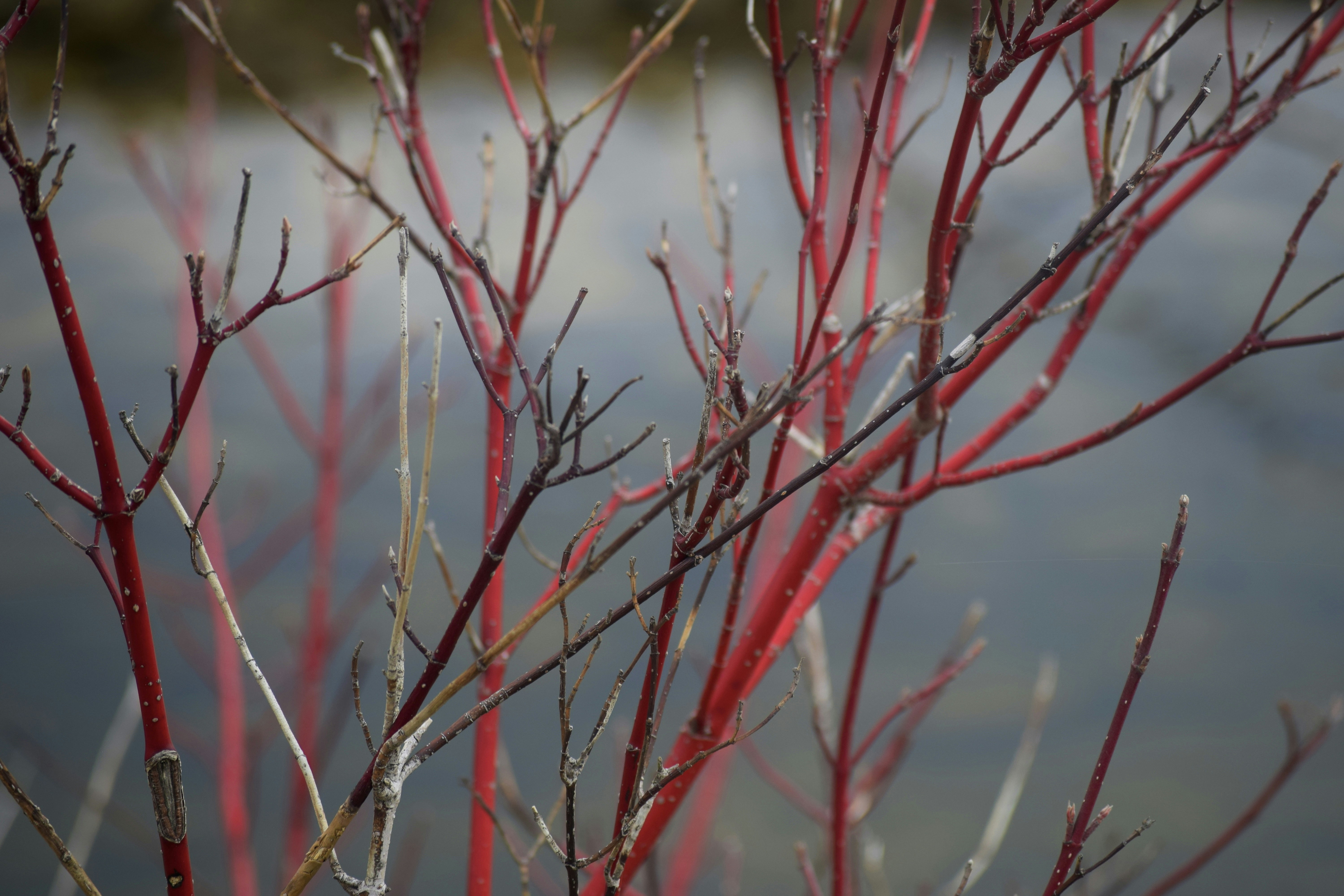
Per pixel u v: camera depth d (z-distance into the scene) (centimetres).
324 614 241
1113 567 419
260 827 327
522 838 329
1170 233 502
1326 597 387
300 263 498
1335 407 429
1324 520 393
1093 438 117
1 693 343
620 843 84
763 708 312
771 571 213
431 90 559
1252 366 454
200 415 266
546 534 417
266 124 545
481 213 436
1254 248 482
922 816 336
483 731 138
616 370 461
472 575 397
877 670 381
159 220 505
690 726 123
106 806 260
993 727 363
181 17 233
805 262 109
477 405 466
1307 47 117
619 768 281
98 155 533
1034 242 454
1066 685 378
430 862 321
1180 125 83
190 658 272
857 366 133
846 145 241
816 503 128
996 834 177
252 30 557
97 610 382
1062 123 461
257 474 416
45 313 463
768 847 320
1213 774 339
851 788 191
